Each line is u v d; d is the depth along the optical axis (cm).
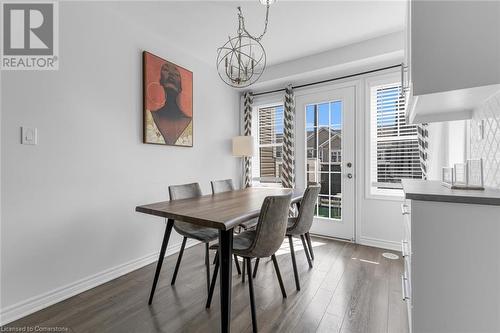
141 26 257
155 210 165
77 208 204
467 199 98
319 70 322
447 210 103
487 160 144
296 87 370
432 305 105
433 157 262
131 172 248
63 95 196
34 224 179
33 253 178
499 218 95
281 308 176
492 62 101
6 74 168
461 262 101
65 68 197
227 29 262
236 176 412
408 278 133
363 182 316
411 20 115
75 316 170
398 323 159
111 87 230
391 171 302
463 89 108
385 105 304
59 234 192
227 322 139
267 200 151
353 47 294
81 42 207
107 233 226
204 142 346
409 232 124
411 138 289
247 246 171
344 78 329
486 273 97
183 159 312
